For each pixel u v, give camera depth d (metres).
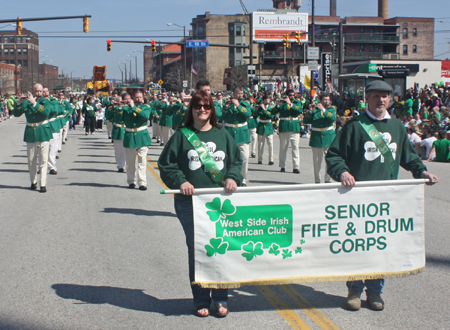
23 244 6.50
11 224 7.54
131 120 10.34
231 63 79.25
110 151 18.28
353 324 4.11
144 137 10.36
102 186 10.93
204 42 32.69
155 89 51.31
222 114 10.61
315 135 10.80
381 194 4.29
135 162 10.65
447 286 5.03
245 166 10.60
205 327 4.07
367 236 4.30
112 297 4.75
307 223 4.21
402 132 4.44
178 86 74.44
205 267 4.10
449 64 40.69
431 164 14.62
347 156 4.42
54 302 4.62
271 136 14.59
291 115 12.62
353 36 75.88
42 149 10.06
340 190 4.24
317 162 10.96
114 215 8.13
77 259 5.89
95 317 4.29
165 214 8.23
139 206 8.84
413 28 80.69
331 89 32.00
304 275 4.24
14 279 5.23
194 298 4.33
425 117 21.92
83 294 4.82
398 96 24.58
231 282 4.12
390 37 77.25
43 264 5.71
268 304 4.57
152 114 21.05
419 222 4.38
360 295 4.58
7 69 97.06
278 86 37.50
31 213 8.27
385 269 4.35
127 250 6.24
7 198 9.53
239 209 4.11
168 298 4.73
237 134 10.43
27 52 137.62
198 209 4.05
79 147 19.59
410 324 4.11
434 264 5.72
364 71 29.45
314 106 10.94
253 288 5.02
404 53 80.81
